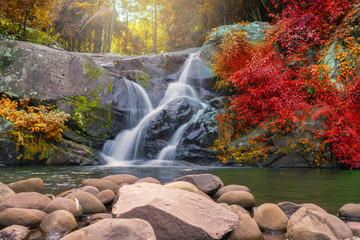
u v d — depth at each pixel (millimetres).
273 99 8008
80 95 9250
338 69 7797
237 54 10109
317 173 5703
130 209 1815
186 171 6020
